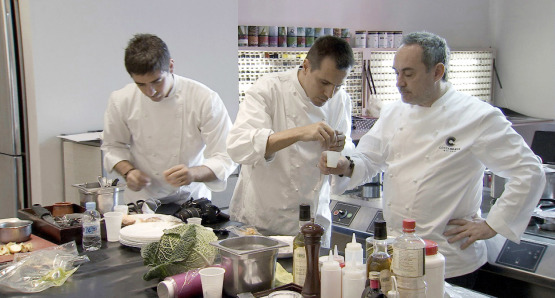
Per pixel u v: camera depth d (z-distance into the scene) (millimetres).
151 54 2338
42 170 3584
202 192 2947
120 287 1699
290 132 2137
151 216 2324
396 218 2311
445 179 2164
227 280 1620
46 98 3543
